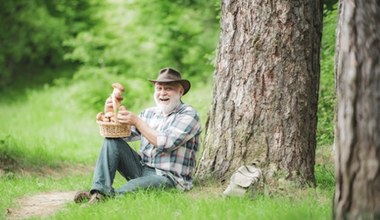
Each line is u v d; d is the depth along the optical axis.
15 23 25.31
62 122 19.05
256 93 7.68
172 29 20.95
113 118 7.40
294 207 6.55
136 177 7.62
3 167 10.86
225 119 7.82
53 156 12.72
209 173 7.82
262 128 7.67
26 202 8.17
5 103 23.28
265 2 7.66
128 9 21.44
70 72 25.84
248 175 7.35
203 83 19.86
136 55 21.19
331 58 11.55
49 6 25.47
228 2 7.82
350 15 5.22
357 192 5.14
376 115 5.12
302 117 7.69
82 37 21.56
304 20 7.69
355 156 5.14
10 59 26.19
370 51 5.16
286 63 7.65
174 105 7.67
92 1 24.11
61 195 8.67
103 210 6.85
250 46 7.69
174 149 7.55
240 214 6.24
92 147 14.98
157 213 6.52
